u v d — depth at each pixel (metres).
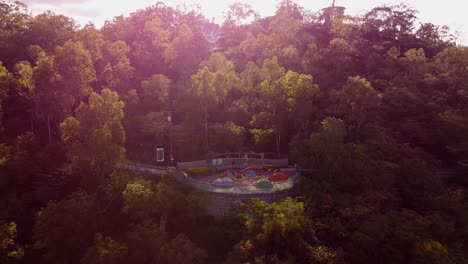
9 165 42.91
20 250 36.59
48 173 46.22
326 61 68.88
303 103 52.69
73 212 36.78
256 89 59.19
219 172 48.62
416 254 34.19
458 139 52.72
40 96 47.69
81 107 43.22
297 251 34.06
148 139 57.59
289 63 68.31
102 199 41.78
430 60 75.25
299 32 77.75
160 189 39.16
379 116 58.34
